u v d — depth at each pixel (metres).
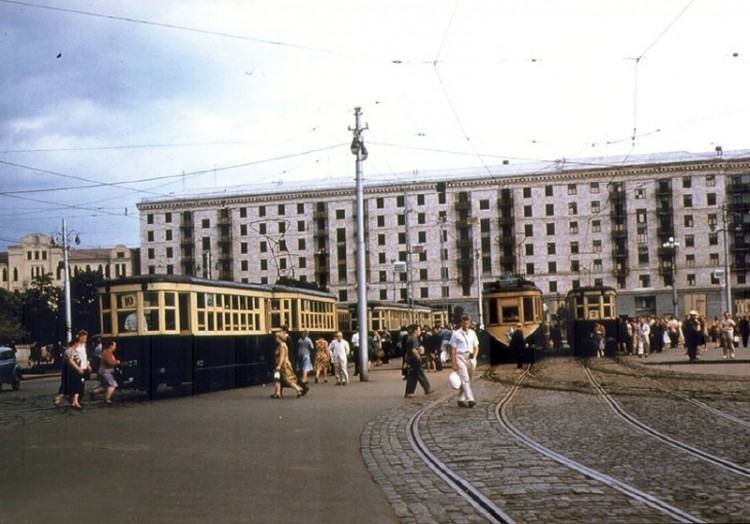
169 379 20.25
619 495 7.51
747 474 8.36
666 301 75.88
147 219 86.50
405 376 23.06
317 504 7.43
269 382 25.58
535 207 82.81
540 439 11.51
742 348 40.97
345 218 88.38
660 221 76.00
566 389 19.94
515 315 33.38
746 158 70.38
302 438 12.09
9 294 41.28
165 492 8.00
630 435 11.58
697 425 12.50
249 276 87.25
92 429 13.53
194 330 20.95
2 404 19.38
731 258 69.69
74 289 42.25
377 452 10.59
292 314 27.16
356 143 26.64
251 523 6.69
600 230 79.88
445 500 7.57
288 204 88.12
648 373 24.47
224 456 10.36
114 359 18.75
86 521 6.77
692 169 72.94
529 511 6.98
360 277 26.48
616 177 78.38
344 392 21.41
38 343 37.72
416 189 86.81
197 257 86.38
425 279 86.62
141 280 20.20
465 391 16.56
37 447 11.38
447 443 11.40
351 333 39.69
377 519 6.82
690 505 7.02
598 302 37.16
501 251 84.06
